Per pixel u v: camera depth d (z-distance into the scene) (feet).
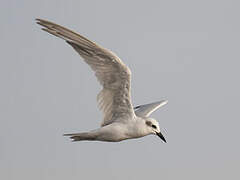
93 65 52.11
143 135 55.21
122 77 52.34
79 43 50.72
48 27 49.57
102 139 54.65
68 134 54.19
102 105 54.65
